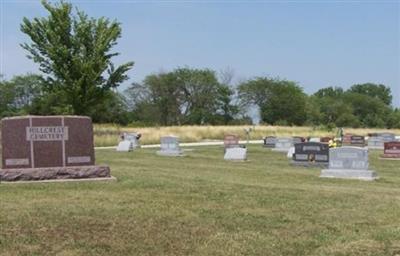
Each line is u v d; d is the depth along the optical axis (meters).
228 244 8.34
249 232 9.08
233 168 22.42
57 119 15.34
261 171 21.08
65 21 47.91
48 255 7.68
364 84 151.25
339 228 9.50
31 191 12.91
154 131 57.81
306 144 25.17
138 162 24.58
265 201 11.96
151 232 8.91
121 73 49.88
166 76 105.88
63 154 15.38
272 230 9.27
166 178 16.16
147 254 7.84
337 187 15.71
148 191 13.02
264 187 14.53
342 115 119.81
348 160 19.08
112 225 9.27
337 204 11.88
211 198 12.17
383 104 133.62
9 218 9.56
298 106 111.44
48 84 49.09
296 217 10.32
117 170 18.91
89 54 48.94
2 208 10.46
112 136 47.69
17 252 7.73
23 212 10.08
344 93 138.62
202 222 9.66
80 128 15.57
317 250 8.15
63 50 47.00
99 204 11.05
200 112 102.31
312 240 8.66
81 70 47.53
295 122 111.31
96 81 48.75
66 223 9.33
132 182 14.67
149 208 10.73
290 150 31.72
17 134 15.05
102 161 24.80
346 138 48.41
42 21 48.12
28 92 109.38
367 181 18.23
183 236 8.73
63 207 10.64
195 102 106.44
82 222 9.42
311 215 10.58
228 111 106.62
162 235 8.74
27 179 14.81
